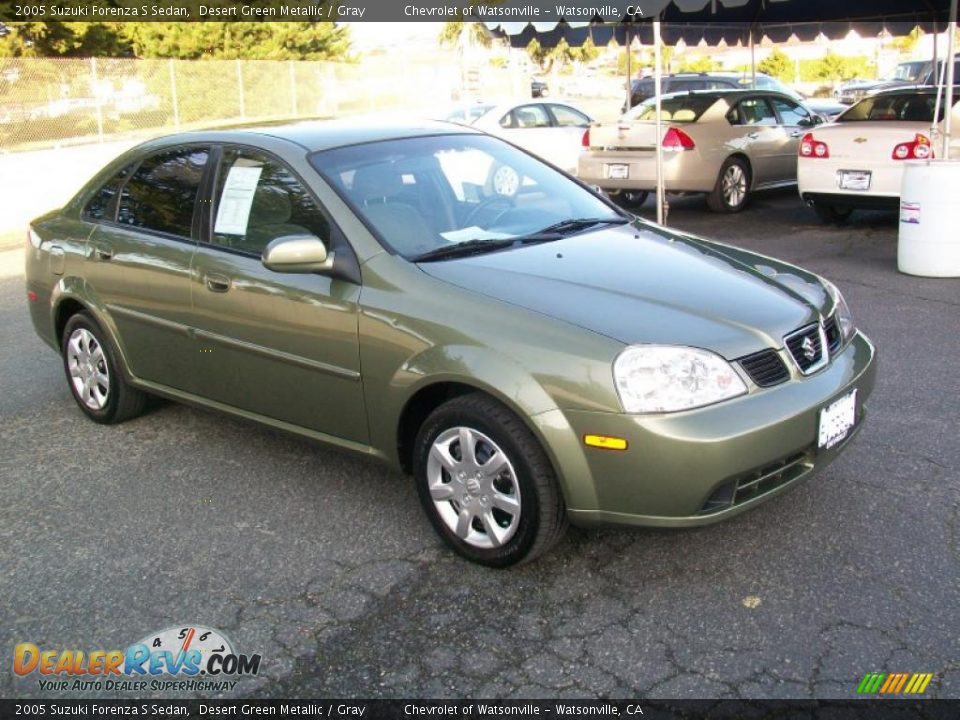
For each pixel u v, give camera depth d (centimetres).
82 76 2291
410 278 361
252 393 423
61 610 338
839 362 360
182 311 441
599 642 306
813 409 329
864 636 302
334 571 357
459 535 354
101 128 2264
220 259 423
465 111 1468
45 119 2247
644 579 341
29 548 384
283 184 411
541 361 319
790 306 355
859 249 916
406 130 459
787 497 398
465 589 341
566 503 322
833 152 947
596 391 309
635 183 1145
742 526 376
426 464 359
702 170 1127
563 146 1512
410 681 292
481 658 302
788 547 358
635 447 306
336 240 383
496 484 340
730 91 1185
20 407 562
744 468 311
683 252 405
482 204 427
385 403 362
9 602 344
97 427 521
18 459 479
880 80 2781
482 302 342
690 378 310
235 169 434
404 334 352
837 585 331
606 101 3466
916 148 892
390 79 3119
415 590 342
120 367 492
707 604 324
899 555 349
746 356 324
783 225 1075
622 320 326
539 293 344
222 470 454
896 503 389
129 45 3419
